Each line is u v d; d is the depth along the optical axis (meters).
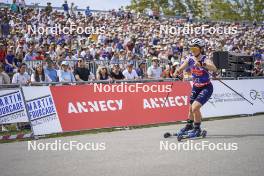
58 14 28.66
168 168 7.89
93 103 12.91
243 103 17.06
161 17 36.59
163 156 8.99
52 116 12.16
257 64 23.89
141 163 8.34
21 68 14.67
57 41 23.44
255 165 8.12
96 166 8.14
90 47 21.98
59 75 15.32
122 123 13.31
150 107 14.09
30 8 27.94
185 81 15.25
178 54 25.58
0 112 11.59
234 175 7.35
